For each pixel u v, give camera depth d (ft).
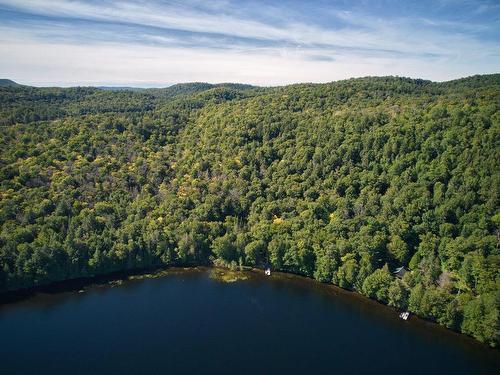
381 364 401.08
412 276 499.51
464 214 537.24
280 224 623.36
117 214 637.71
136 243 603.26
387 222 572.10
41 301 516.73
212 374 383.45
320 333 451.12
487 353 419.95
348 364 400.06
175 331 451.94
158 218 642.63
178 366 393.70
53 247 551.59
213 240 634.84
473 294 466.70
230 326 463.01
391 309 501.97
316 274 571.69
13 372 384.68
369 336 446.19
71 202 617.62
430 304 458.50
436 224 550.36
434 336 447.01
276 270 609.83
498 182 526.16
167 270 610.24
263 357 408.05
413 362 404.98
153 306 507.30
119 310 497.05
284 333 450.30
